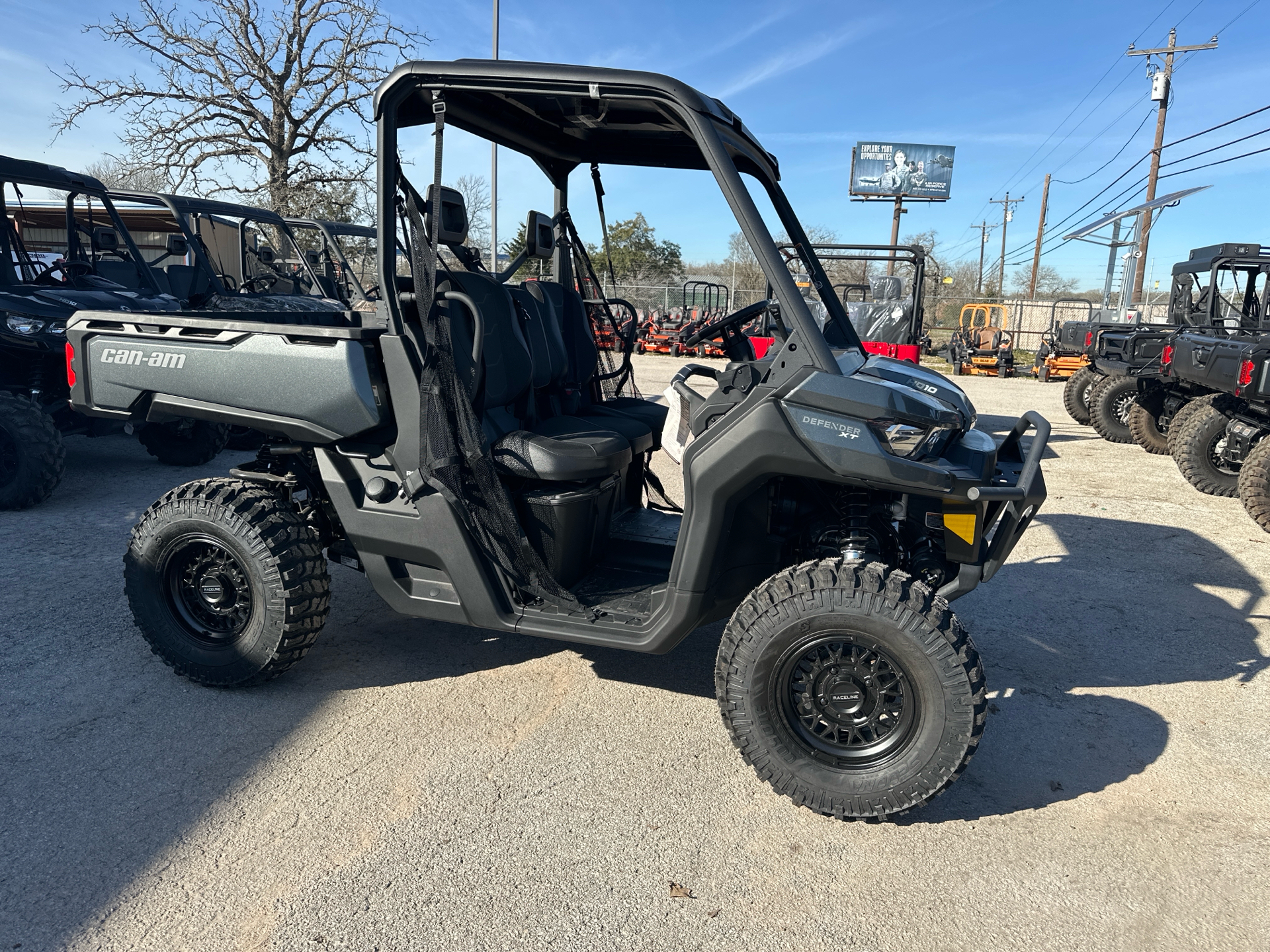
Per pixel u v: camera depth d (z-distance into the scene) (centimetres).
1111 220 2333
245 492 295
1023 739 297
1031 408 1312
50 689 303
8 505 523
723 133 262
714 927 201
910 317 1002
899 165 3578
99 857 216
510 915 202
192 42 2156
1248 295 916
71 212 721
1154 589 457
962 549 246
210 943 189
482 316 288
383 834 230
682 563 254
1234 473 685
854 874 222
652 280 2834
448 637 364
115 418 302
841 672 238
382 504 279
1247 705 327
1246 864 230
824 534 271
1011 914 208
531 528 283
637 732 291
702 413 254
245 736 278
